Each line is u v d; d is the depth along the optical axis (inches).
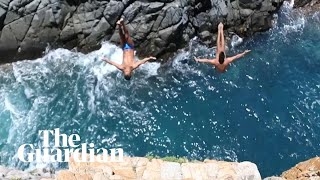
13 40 1312.7
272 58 1407.5
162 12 1344.7
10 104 1240.2
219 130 1221.1
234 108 1270.9
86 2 1342.3
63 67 1336.1
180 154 1168.2
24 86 1280.8
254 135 1210.0
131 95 1288.1
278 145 1189.1
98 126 1213.1
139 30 1343.5
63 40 1353.3
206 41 1432.1
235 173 728.3
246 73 1364.4
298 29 1502.2
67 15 1339.8
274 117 1250.6
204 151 1177.4
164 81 1333.7
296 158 1158.3
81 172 706.8
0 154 1142.3
